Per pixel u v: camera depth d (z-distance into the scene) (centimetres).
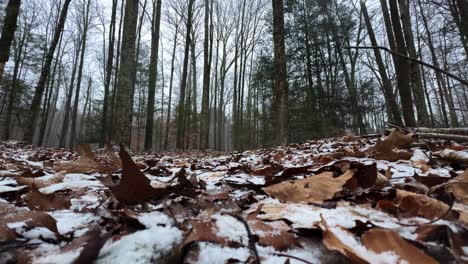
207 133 1616
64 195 141
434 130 380
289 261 62
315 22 1627
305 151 433
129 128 812
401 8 998
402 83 753
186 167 316
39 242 74
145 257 64
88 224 88
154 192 113
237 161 394
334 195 124
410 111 734
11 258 64
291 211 103
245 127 2580
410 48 976
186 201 118
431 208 97
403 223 89
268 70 1559
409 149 268
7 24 705
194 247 68
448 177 139
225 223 84
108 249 67
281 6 713
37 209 109
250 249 69
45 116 2258
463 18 799
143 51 2892
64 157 484
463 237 74
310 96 1453
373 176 132
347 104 1521
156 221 86
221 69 3073
